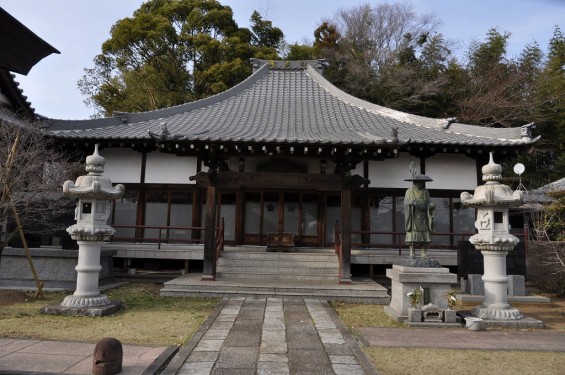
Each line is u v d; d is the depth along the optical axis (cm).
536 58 3198
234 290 1159
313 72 2216
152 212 1647
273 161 1596
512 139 1502
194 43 2992
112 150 1658
